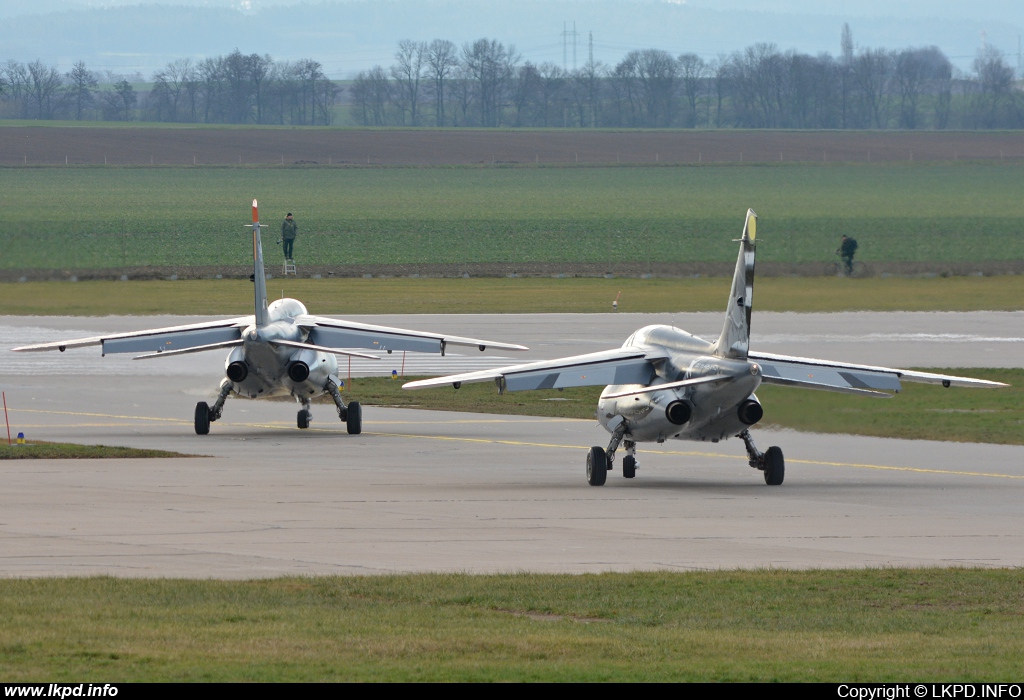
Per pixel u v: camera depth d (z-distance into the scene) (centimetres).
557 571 6081
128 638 4506
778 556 6519
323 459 10412
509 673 4109
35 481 8906
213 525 7206
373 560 6288
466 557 6400
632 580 5841
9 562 6094
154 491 8506
